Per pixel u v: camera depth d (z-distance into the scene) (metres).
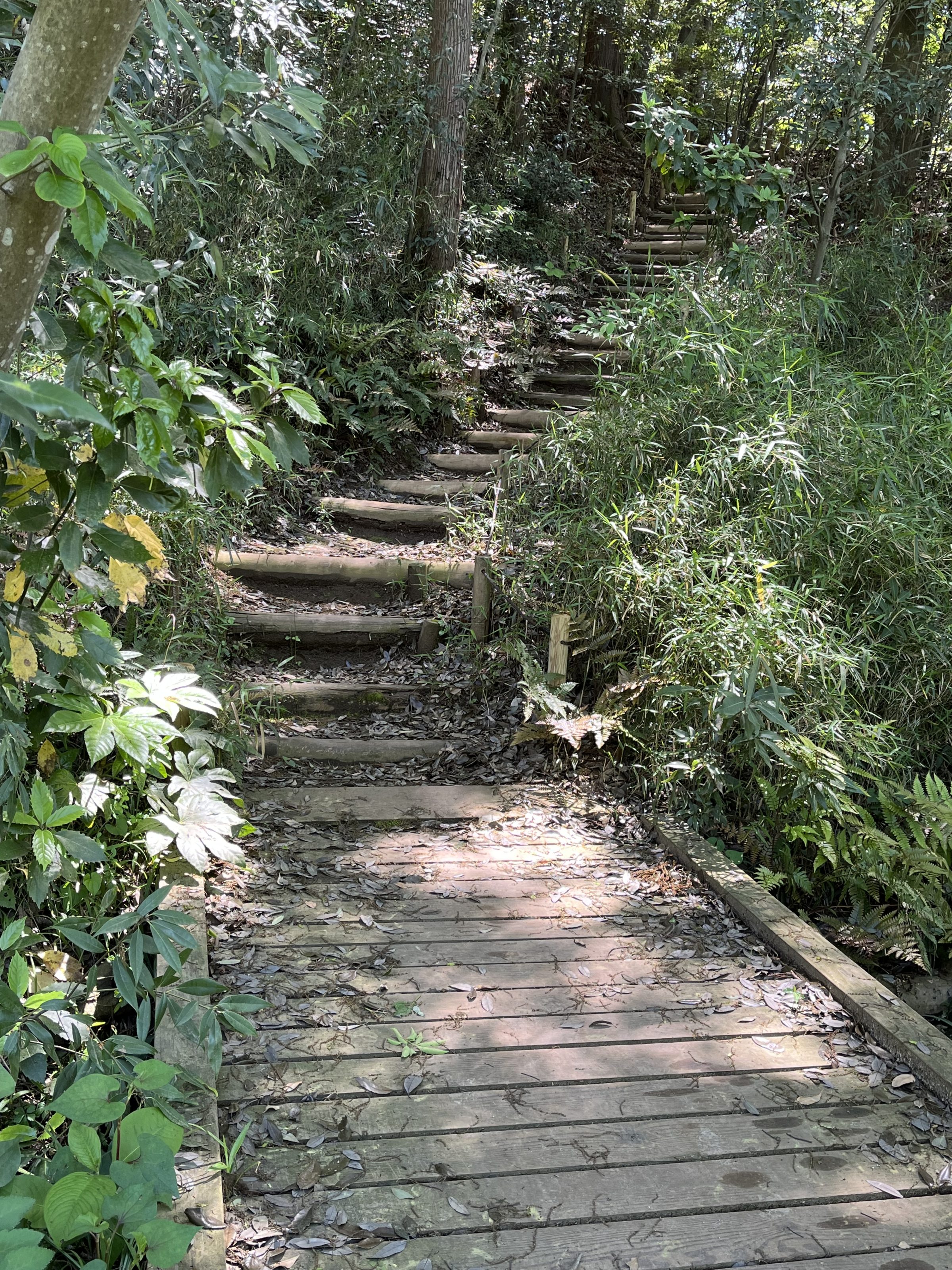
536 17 11.12
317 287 6.33
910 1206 2.02
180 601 4.14
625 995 2.71
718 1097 2.31
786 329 5.59
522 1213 1.93
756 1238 1.91
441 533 5.70
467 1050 2.43
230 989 2.57
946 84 7.09
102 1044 1.98
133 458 1.64
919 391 5.23
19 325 1.28
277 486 5.54
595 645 4.20
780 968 2.89
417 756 4.18
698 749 3.79
